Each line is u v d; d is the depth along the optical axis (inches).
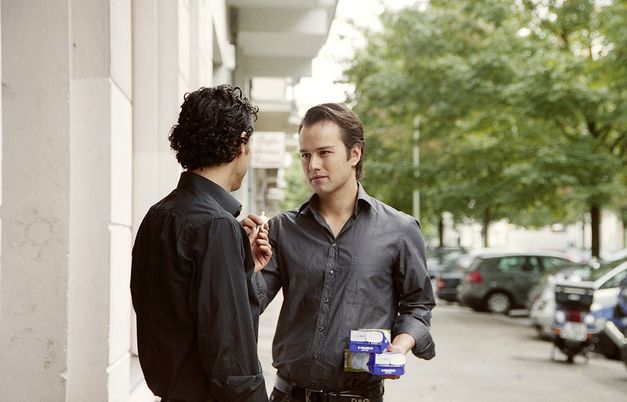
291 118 860.6
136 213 210.8
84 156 121.6
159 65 212.4
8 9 118.5
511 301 781.9
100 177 122.0
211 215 84.7
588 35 672.4
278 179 1448.1
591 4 647.1
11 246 118.0
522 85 640.4
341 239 110.5
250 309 88.1
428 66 743.1
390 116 804.6
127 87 137.4
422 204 1219.9
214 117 88.7
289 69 657.6
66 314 118.7
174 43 212.5
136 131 211.5
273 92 1117.1
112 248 123.8
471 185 756.6
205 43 286.8
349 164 110.8
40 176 118.7
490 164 738.8
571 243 1585.9
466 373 390.3
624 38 605.3
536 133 698.2
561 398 325.1
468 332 599.2
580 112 650.8
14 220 118.3
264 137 708.0
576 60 634.2
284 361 109.7
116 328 127.6
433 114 745.6
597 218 722.8
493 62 674.8
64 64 119.3
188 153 89.4
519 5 692.7
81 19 121.0
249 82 705.0
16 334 118.0
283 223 113.7
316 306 109.3
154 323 85.1
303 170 113.0
